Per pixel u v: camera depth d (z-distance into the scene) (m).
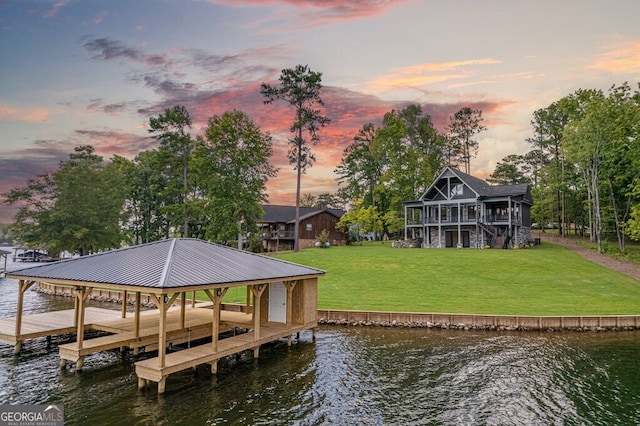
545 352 13.47
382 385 10.51
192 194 44.97
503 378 11.02
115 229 43.59
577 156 34.75
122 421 8.28
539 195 51.59
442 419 8.53
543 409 9.05
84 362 12.11
